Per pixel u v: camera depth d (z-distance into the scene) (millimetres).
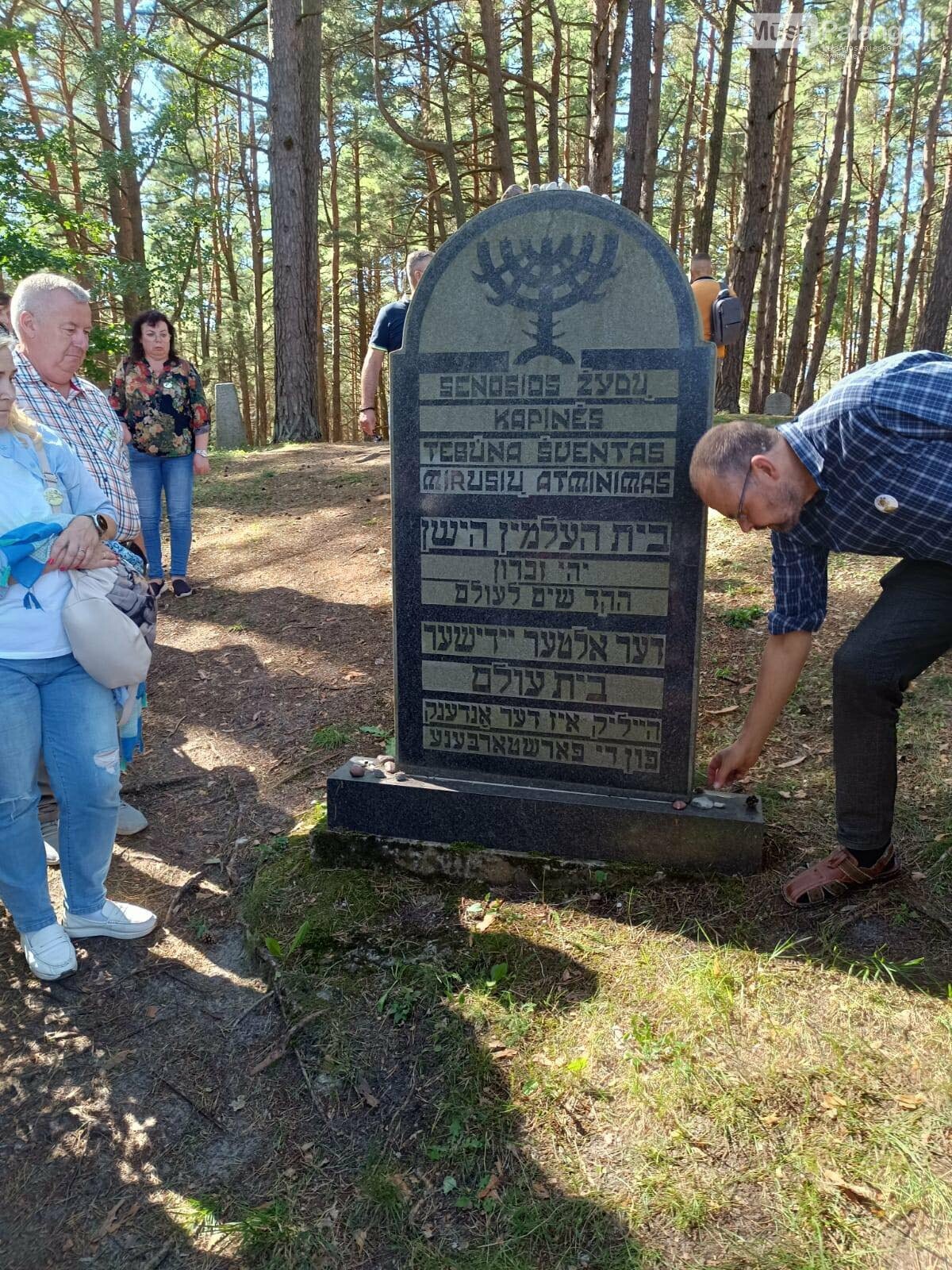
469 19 19062
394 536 3121
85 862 2820
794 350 19859
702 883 2838
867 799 2576
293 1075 2361
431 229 25328
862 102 24547
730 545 5805
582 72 23641
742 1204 1904
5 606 2471
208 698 4789
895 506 2189
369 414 5910
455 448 2998
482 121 23141
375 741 4141
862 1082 2141
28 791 2592
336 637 5383
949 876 2750
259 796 3805
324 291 34156
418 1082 2291
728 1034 2307
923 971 2441
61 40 21719
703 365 2682
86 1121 2285
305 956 2730
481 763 3174
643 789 3002
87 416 3521
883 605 2459
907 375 2180
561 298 2791
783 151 20375
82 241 20609
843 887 2689
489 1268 1835
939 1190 1878
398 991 2553
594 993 2492
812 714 3803
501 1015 2443
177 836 3582
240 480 9523
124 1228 2010
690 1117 2105
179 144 19406
